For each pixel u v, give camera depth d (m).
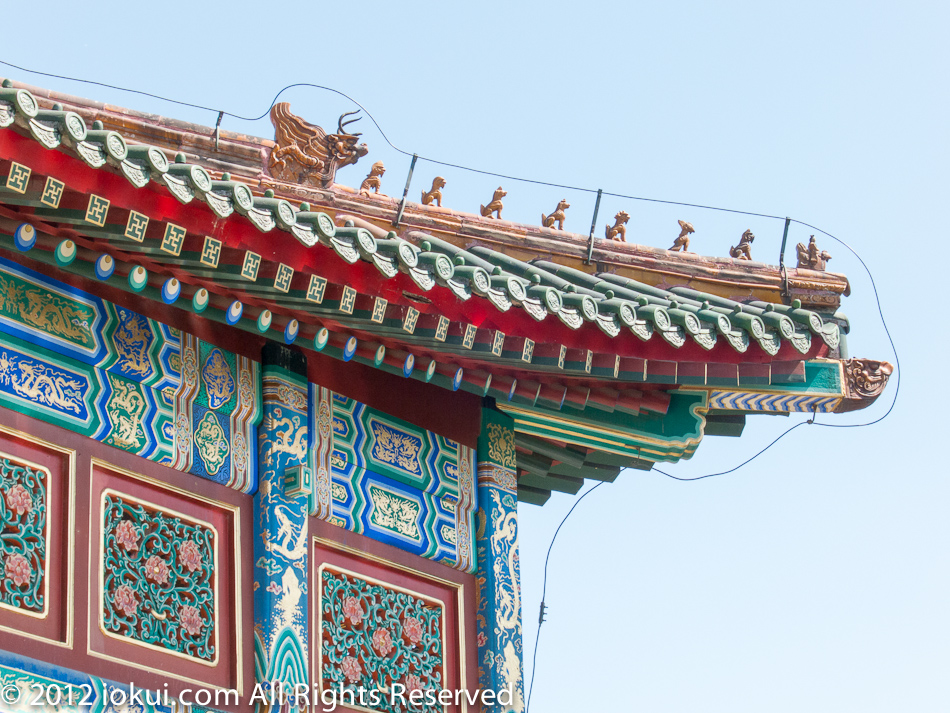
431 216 11.50
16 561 8.34
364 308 9.18
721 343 10.59
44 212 8.01
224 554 9.63
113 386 9.17
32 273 8.86
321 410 10.49
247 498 9.90
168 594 9.16
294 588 9.81
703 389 11.55
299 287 8.87
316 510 10.18
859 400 11.31
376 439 10.84
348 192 11.29
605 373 10.39
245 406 10.01
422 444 11.19
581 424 11.68
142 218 8.04
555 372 10.61
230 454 9.83
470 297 9.41
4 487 8.44
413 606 10.73
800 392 11.19
